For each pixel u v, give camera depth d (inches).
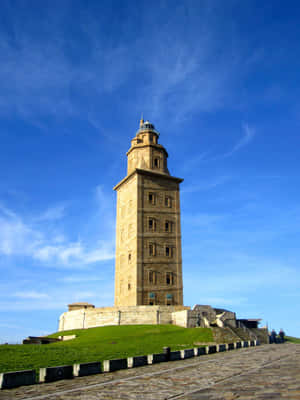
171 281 2327.8
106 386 571.5
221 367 748.6
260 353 1063.0
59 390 551.8
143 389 528.4
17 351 1122.7
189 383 562.9
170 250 2395.4
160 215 2448.3
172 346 1288.1
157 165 2596.0
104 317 1995.6
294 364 727.7
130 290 2281.0
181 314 1886.1
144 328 1744.6
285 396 403.2
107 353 1054.4
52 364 858.1
